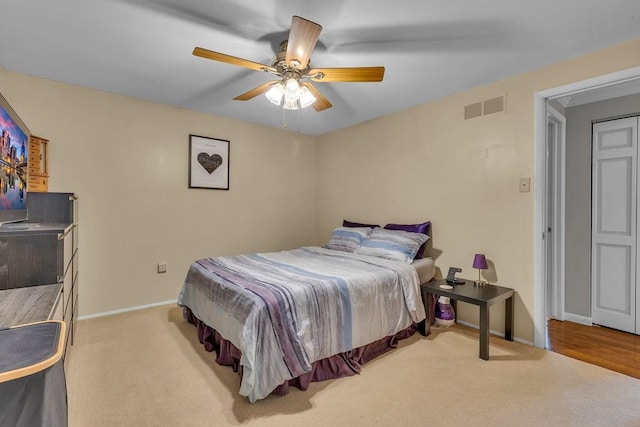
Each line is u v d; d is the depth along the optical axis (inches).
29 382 30.4
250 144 162.2
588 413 67.5
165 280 137.8
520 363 89.3
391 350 97.6
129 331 108.6
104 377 80.0
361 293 88.6
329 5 69.0
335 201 176.4
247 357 67.6
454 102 120.7
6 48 88.0
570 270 125.7
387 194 146.7
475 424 64.1
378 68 78.1
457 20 74.5
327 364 81.7
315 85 112.2
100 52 90.1
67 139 114.2
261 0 67.4
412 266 110.3
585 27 77.2
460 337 107.7
